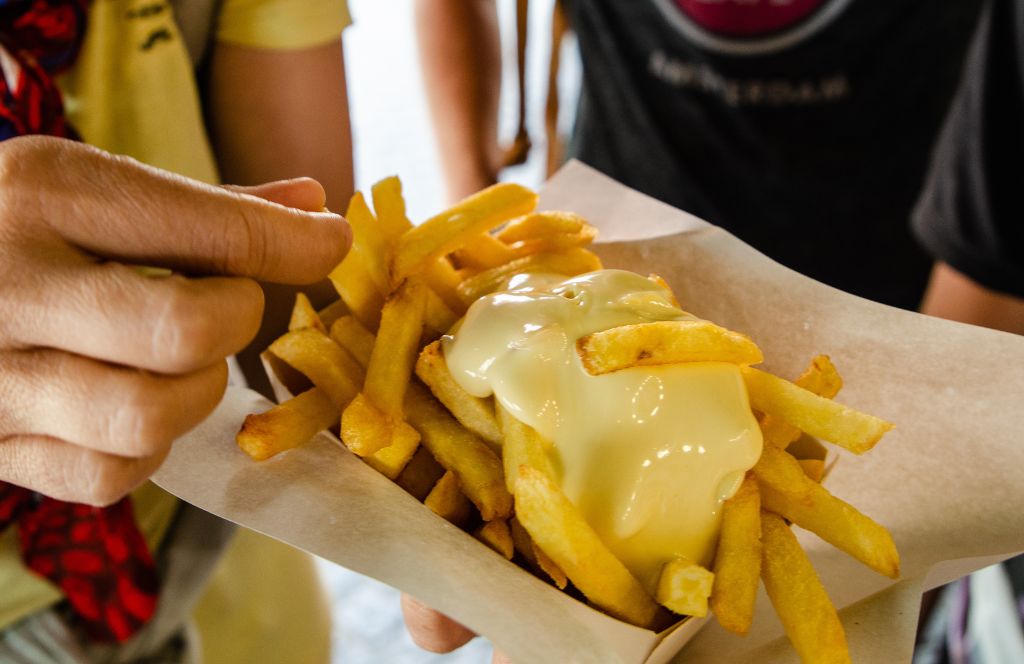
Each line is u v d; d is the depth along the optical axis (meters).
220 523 0.45
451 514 0.30
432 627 0.30
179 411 0.23
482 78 0.72
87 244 0.23
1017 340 0.33
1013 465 0.32
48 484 0.24
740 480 0.29
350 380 0.32
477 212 0.33
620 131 0.68
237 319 0.23
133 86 0.40
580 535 0.27
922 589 0.30
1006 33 0.49
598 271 0.33
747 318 0.37
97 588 0.40
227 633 0.47
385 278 0.34
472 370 0.30
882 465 0.34
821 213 0.65
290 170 0.47
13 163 0.22
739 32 0.60
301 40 0.44
